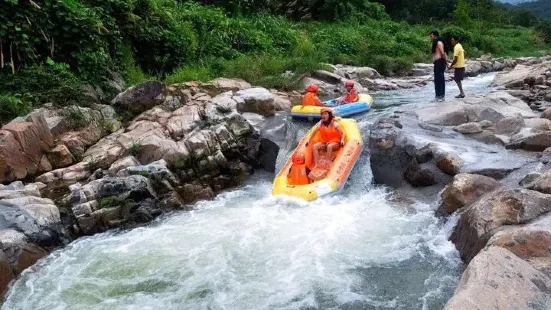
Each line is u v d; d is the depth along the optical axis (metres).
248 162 9.16
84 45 10.54
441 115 9.27
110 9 11.84
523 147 7.45
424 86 16.77
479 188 6.25
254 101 10.77
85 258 5.91
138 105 10.08
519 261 3.93
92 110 9.10
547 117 8.83
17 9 9.49
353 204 7.25
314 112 11.29
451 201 6.27
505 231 4.61
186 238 6.30
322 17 26.36
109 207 6.78
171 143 8.30
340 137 8.50
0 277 5.26
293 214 6.87
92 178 7.51
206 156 8.32
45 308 4.88
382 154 8.16
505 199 5.25
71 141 8.23
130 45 12.51
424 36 27.89
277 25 20.31
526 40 34.34
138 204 6.98
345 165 7.93
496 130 8.48
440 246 5.75
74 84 9.38
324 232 6.25
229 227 6.56
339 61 19.28
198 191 7.88
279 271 5.33
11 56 9.34
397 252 5.66
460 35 28.06
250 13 21.06
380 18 30.59
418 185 7.46
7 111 8.26
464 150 7.49
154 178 7.34
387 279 5.11
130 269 5.57
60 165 7.89
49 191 7.16
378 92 15.57
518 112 9.41
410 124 8.95
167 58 13.52
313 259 5.56
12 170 7.18
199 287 5.10
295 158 7.87
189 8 17.00
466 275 3.83
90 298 5.02
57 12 10.09
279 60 16.06
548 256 4.18
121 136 8.69
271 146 9.19
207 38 15.66
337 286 5.00
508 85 14.09
